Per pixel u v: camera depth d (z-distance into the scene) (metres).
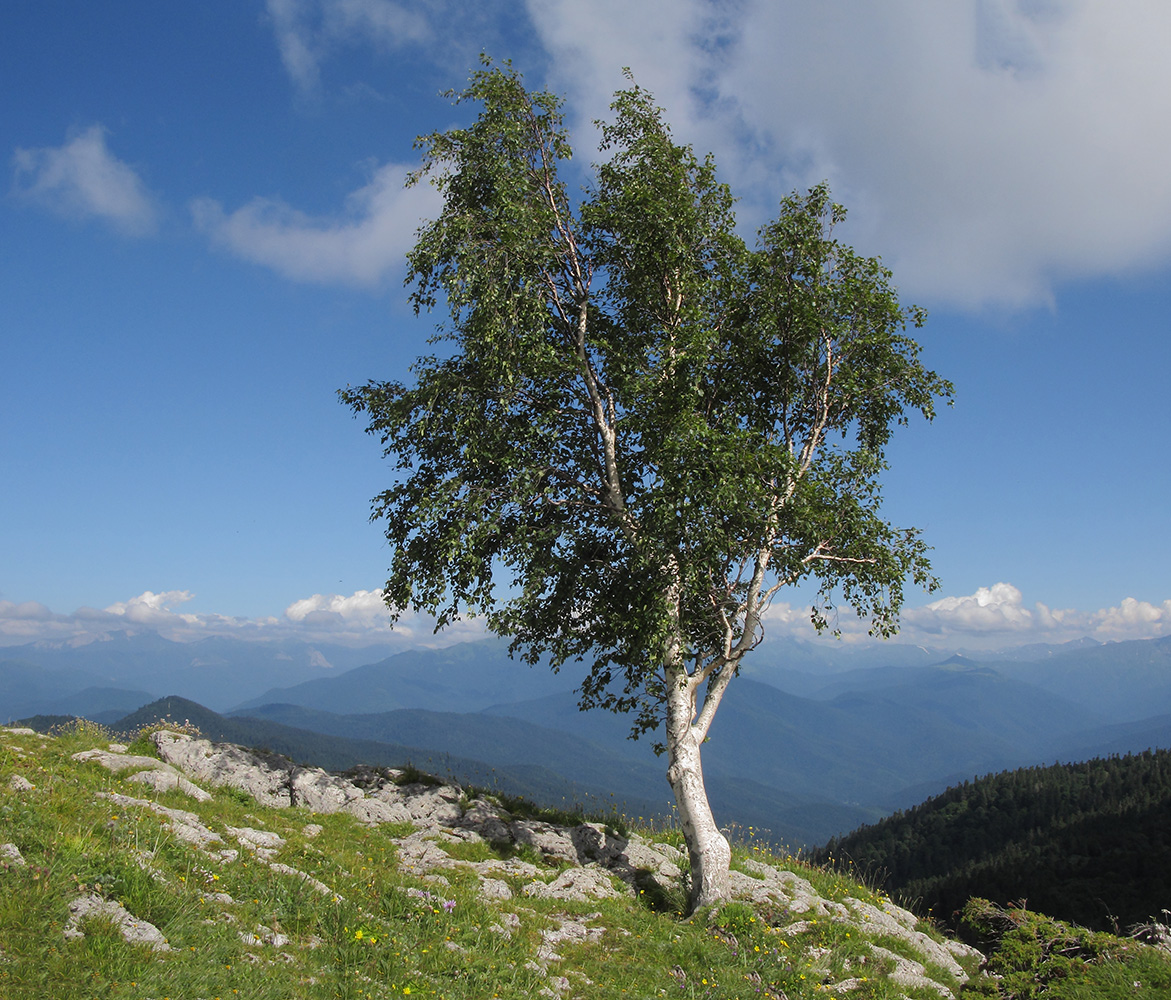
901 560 17.73
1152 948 13.63
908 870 136.25
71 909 7.82
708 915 14.55
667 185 19.16
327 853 13.82
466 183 19.64
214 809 15.36
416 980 8.94
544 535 17.70
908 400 19.97
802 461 19.31
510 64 19.31
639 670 18.86
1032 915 14.84
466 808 19.38
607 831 19.81
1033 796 146.38
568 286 20.53
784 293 19.30
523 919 12.64
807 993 11.45
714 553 16.73
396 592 18.78
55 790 11.85
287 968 8.30
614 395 19.33
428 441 19.05
